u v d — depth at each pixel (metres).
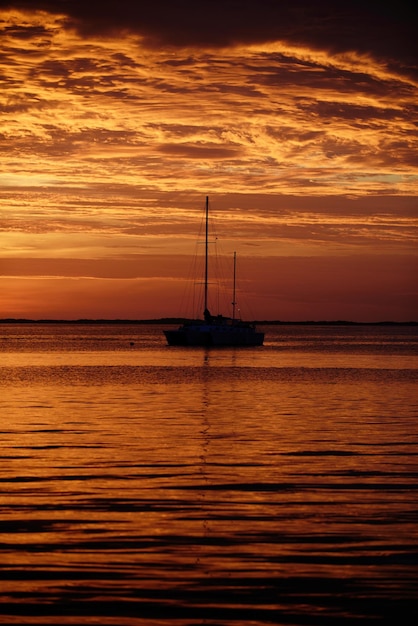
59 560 15.73
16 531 17.64
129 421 35.66
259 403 44.31
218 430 32.84
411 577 14.91
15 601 13.74
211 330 120.88
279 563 15.63
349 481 22.97
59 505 19.95
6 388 54.44
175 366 83.12
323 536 17.41
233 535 17.45
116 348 137.62
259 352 118.94
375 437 31.19
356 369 78.62
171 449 28.06
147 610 13.43
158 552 16.25
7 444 28.89
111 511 19.41
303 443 29.64
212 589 14.30
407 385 58.22
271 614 13.31
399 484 22.62
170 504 20.11
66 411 39.69
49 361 94.06
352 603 13.74
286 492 21.55
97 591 14.19
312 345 158.62
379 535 17.48
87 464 25.16
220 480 22.97
